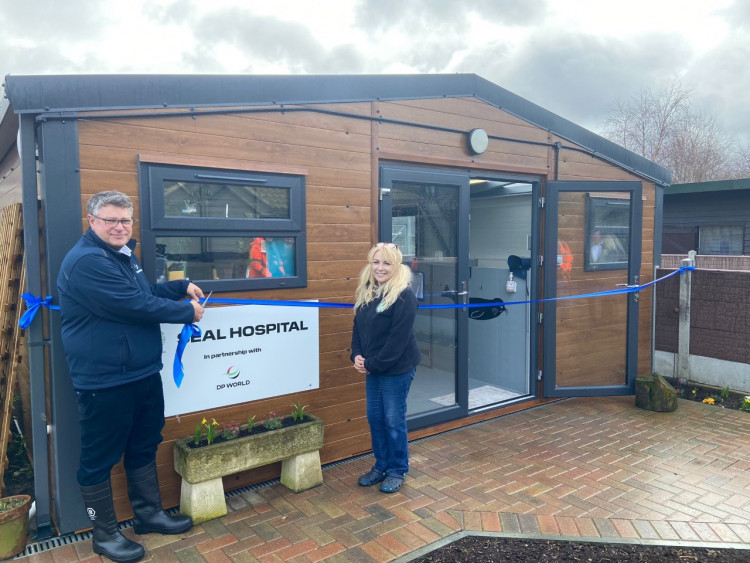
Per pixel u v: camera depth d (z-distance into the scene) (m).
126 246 2.70
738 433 4.50
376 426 3.48
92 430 2.56
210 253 3.25
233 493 3.39
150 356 2.64
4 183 4.12
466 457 3.99
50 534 2.88
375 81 3.90
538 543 2.84
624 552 2.76
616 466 3.83
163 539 2.86
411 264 4.30
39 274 2.79
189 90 3.08
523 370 5.42
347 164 3.81
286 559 2.68
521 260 5.46
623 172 5.58
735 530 2.96
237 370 3.35
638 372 5.72
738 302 5.41
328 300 3.76
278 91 3.43
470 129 4.48
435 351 4.79
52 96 2.70
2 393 3.21
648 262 5.82
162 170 3.02
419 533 2.92
